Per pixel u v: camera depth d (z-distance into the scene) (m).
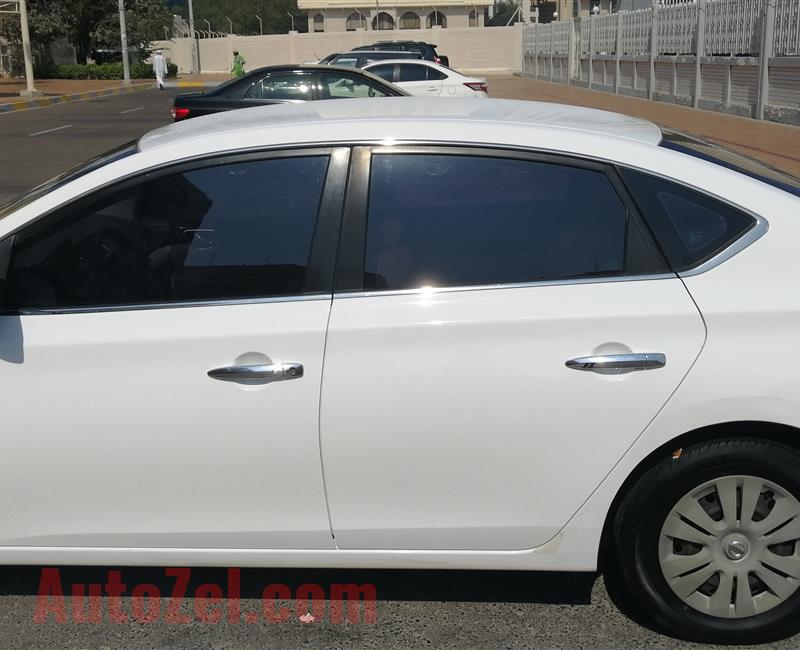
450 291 2.85
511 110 3.38
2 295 2.95
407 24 69.62
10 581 3.48
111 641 3.11
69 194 2.99
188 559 2.99
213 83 41.69
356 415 2.81
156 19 49.12
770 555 2.90
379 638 3.10
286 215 2.95
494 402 2.79
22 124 21.67
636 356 2.75
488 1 68.44
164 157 3.00
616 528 2.94
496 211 2.92
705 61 20.27
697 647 3.01
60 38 46.22
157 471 2.90
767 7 16.98
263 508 2.92
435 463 2.84
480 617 3.21
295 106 3.63
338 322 2.82
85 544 3.00
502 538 2.91
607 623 3.15
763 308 2.74
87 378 2.87
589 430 2.79
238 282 2.92
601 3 65.06
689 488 2.85
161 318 2.89
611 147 2.93
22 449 2.91
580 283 2.84
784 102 16.69
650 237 2.85
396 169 2.96
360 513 2.90
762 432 2.82
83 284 2.96
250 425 2.84
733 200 2.86
